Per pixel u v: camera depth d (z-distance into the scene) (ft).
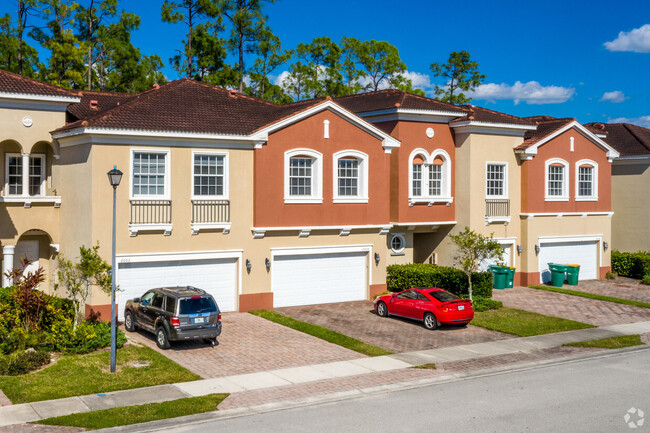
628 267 118.01
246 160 79.30
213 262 77.97
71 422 41.88
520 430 42.01
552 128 107.96
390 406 47.03
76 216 72.95
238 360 58.75
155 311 62.75
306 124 82.69
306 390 50.39
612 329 75.82
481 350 64.54
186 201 75.31
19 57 141.38
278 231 81.20
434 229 100.27
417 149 95.76
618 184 124.98
